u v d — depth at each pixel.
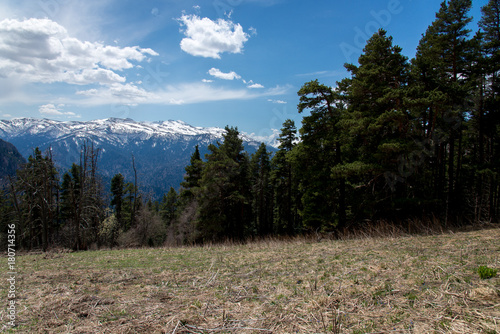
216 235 25.41
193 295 4.38
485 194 21.58
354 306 3.33
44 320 3.53
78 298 4.34
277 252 8.62
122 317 3.51
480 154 16.67
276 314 3.30
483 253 5.20
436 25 15.83
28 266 8.80
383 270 4.82
